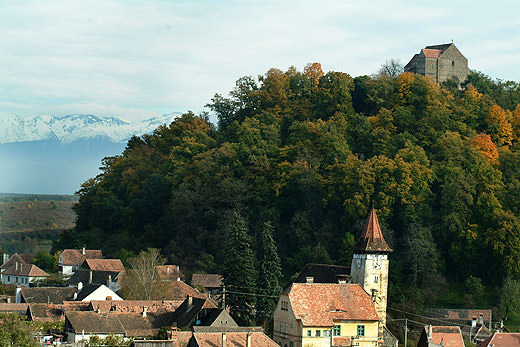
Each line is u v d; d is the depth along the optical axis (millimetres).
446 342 168125
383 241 180750
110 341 156625
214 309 167000
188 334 139875
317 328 157500
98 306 174625
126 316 168000
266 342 141000
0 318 146875
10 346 124688
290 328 159125
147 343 135500
